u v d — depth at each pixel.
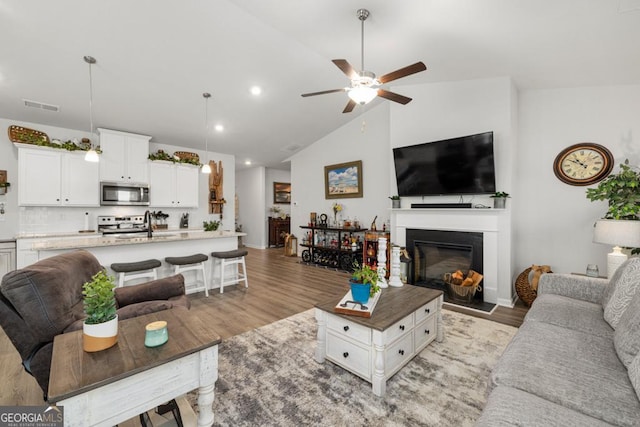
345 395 1.81
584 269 3.35
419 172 4.06
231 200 6.86
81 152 4.54
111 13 2.71
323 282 4.60
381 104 5.15
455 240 3.80
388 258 4.38
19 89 3.60
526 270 3.42
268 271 5.41
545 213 3.57
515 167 3.62
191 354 1.25
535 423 0.97
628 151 3.11
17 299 1.35
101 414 1.05
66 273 1.63
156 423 1.44
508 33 2.45
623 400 1.09
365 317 1.93
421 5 2.25
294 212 7.04
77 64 3.29
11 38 2.85
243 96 4.36
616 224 2.44
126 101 4.11
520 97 3.73
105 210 5.08
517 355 1.43
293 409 1.69
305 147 6.66
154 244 3.59
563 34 2.34
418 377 1.98
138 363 1.12
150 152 5.62
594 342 1.53
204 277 3.83
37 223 4.47
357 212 5.63
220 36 3.12
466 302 3.49
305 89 4.27
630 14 1.97
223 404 1.73
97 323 1.21
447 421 1.58
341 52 3.13
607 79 3.05
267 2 2.49
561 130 3.47
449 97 3.87
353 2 2.32
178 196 5.62
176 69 3.59
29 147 4.14
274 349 2.40
